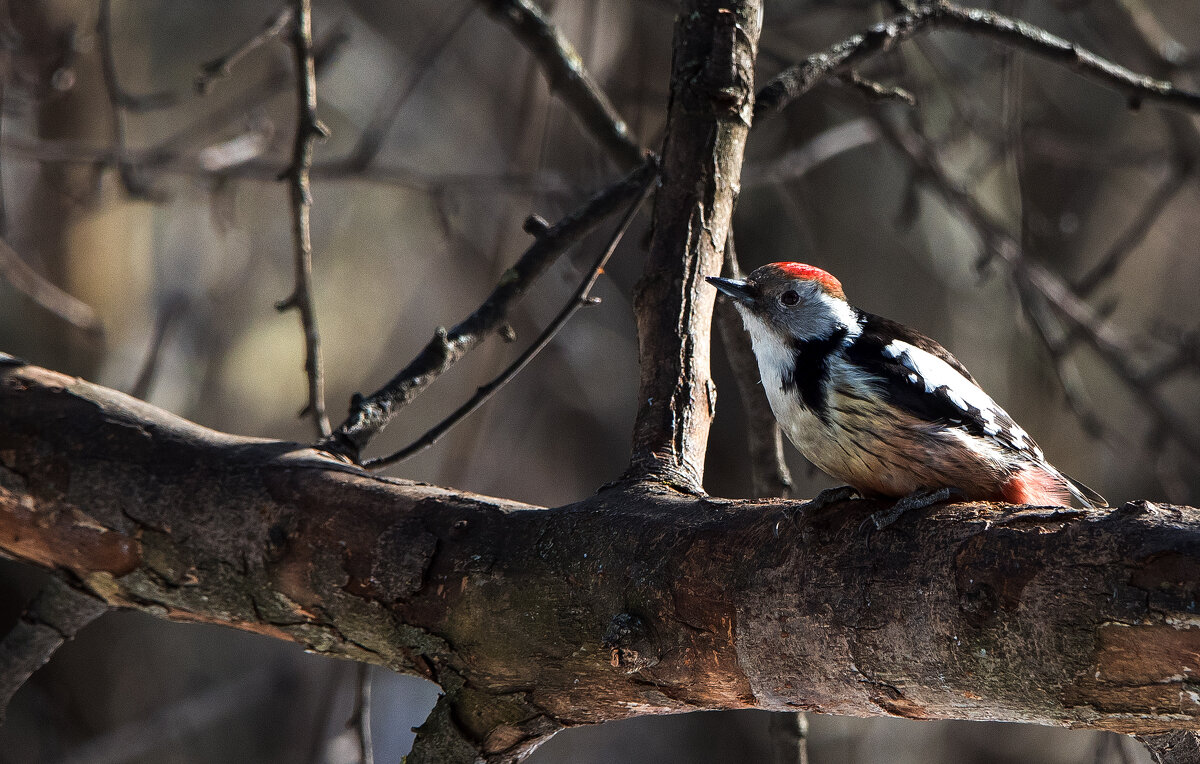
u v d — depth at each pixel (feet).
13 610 50.34
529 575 17.47
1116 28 41.52
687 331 21.07
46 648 21.22
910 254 58.59
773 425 27.43
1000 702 14.38
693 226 22.03
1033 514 14.33
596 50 50.70
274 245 61.77
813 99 47.32
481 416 46.32
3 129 46.85
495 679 17.87
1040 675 13.78
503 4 31.14
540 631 17.38
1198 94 27.68
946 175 37.40
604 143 31.78
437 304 67.05
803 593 15.48
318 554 18.70
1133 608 12.94
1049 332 37.78
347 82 60.85
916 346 22.59
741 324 26.91
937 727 57.93
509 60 62.75
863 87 27.02
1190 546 12.84
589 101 31.68
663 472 18.97
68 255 49.32
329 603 18.72
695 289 21.52
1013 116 34.30
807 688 15.93
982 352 57.93
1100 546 13.37
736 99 22.74
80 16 47.85
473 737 18.15
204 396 59.26
